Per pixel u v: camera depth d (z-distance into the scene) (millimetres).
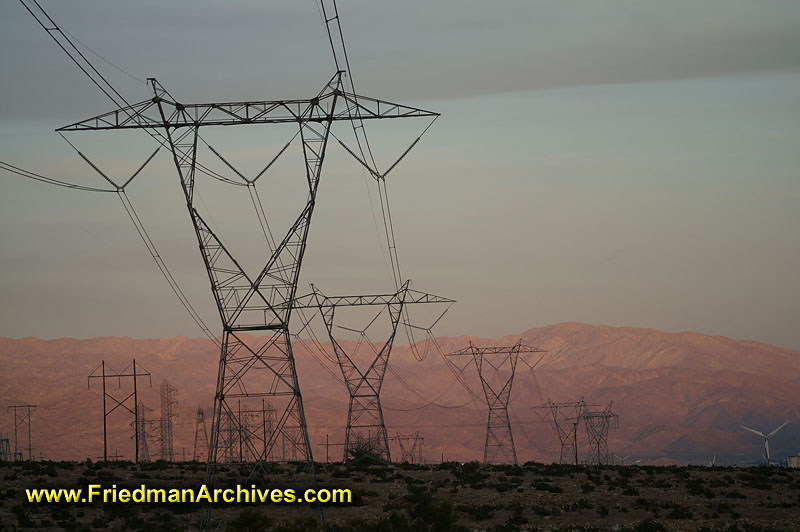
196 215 61875
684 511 66375
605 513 66125
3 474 75125
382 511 65375
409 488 74938
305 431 60906
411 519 49375
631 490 74750
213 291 62281
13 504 65312
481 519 64562
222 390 61812
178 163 61875
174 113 61094
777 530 60156
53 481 73062
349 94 61500
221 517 63094
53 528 57938
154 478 76500
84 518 61812
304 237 62750
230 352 62594
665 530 59812
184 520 62656
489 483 78812
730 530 59531
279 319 62312
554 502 70688
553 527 61531
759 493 75125
